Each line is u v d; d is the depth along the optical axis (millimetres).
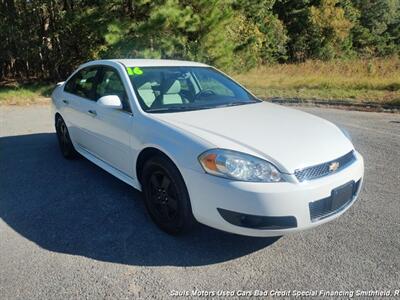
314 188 2734
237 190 2662
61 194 4145
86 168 5004
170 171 3098
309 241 3211
